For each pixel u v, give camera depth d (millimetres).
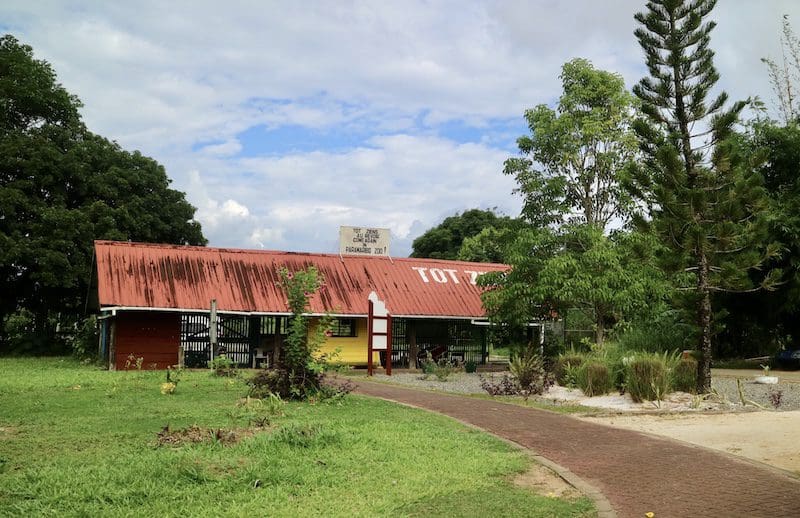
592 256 20000
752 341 30047
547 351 23406
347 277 26016
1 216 27812
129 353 21656
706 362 15227
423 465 7730
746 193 15047
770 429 10664
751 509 6449
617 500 6773
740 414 12562
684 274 20000
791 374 23297
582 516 6156
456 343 26938
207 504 6109
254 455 7848
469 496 6625
